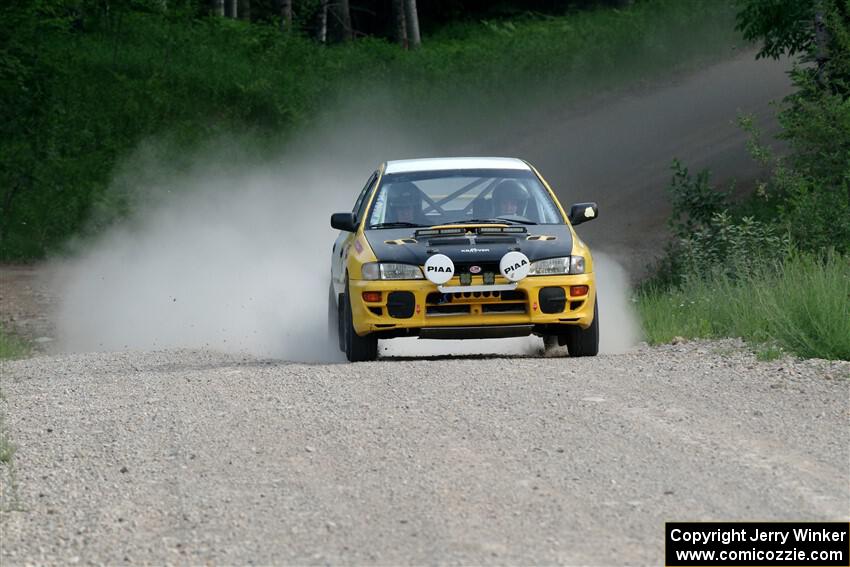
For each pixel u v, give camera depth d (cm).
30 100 12125
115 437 3198
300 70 14762
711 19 14738
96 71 13488
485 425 3045
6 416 3591
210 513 2462
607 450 2764
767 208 8025
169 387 3881
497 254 4191
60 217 10500
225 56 14738
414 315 4169
